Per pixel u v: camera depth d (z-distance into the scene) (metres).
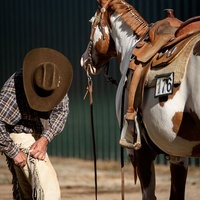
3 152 9.88
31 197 10.37
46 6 23.14
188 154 9.26
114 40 10.94
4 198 15.96
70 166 21.33
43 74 9.82
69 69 10.12
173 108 8.89
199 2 19.45
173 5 19.92
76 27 22.36
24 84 9.86
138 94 9.58
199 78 8.53
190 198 15.45
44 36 23.22
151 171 10.24
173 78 8.88
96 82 22.20
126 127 9.90
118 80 21.47
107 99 21.98
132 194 16.36
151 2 20.38
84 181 18.66
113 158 21.88
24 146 9.98
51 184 9.82
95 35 11.10
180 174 10.33
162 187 17.27
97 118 22.28
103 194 16.44
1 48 24.39
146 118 9.49
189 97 8.71
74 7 22.39
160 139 9.38
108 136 22.02
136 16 10.73
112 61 21.59
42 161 9.91
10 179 19.16
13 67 24.05
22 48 23.78
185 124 8.87
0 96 10.02
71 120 22.89
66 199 15.81
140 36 10.50
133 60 9.92
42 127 10.17
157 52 9.61
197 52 8.62
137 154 10.23
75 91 22.70
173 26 9.98
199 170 19.48
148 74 9.44
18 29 23.89
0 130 9.83
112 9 10.91
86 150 22.55
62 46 22.78
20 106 10.03
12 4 24.05
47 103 9.95
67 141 23.05
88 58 11.27
